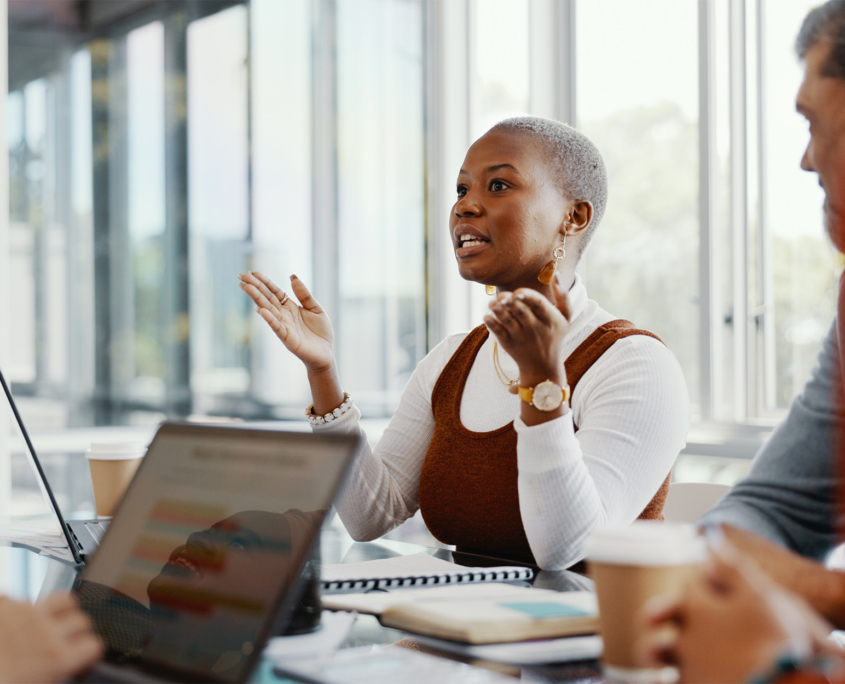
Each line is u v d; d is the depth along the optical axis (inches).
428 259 145.5
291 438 30.1
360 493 57.4
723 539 26.6
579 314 58.8
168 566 29.3
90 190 122.9
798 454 30.1
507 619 29.4
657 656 24.3
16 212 118.4
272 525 27.5
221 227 130.7
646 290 120.6
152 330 126.8
